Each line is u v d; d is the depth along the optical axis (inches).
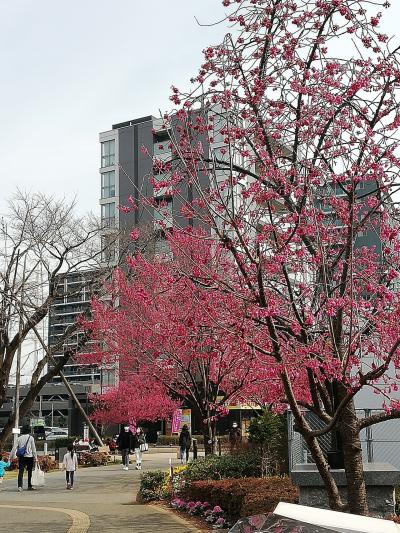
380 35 327.3
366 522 138.9
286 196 306.7
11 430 1183.6
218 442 784.3
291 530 129.6
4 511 537.3
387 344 311.9
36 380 1139.9
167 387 727.7
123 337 729.6
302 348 275.4
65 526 442.3
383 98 319.3
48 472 1079.0
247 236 306.5
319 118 328.2
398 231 321.7
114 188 1859.0
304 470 362.3
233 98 333.1
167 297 539.8
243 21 336.2
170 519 469.1
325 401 295.6
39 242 1075.3
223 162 321.1
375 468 357.7
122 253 965.2
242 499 422.9
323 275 295.0
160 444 1962.4
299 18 332.8
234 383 636.1
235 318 304.5
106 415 1497.3
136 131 1856.5
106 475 952.9
